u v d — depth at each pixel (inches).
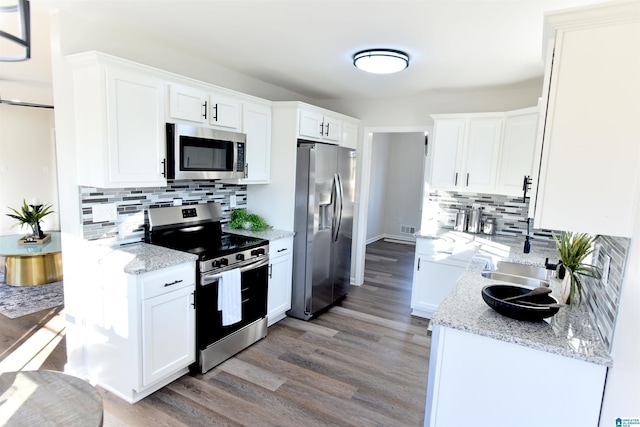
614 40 52.3
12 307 144.4
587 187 55.4
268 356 118.3
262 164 141.9
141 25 98.7
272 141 146.2
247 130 131.7
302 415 90.9
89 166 93.0
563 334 63.2
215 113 116.9
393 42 102.9
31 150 259.0
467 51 107.0
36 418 44.3
